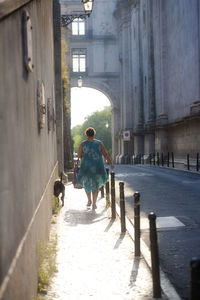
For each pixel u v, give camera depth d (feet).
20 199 9.46
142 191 42.24
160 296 12.30
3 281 6.91
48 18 29.53
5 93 7.67
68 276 14.37
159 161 112.16
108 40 186.09
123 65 170.50
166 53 113.39
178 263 16.29
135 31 153.48
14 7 8.63
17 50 9.63
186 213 27.55
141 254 17.10
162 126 111.75
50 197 24.16
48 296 12.41
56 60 53.11
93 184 29.45
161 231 22.26
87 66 186.19
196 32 83.20
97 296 12.41
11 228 7.97
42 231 15.40
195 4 83.10
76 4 179.63
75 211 28.89
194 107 80.84
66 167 67.62
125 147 168.04
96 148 29.58
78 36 185.78
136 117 153.17
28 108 11.96
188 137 91.86
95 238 20.21
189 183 49.57
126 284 13.44
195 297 6.74
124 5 166.50
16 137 9.04
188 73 90.38
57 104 53.21
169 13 108.17
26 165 10.93
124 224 21.61
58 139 53.42
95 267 15.42
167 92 113.19
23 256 9.19
